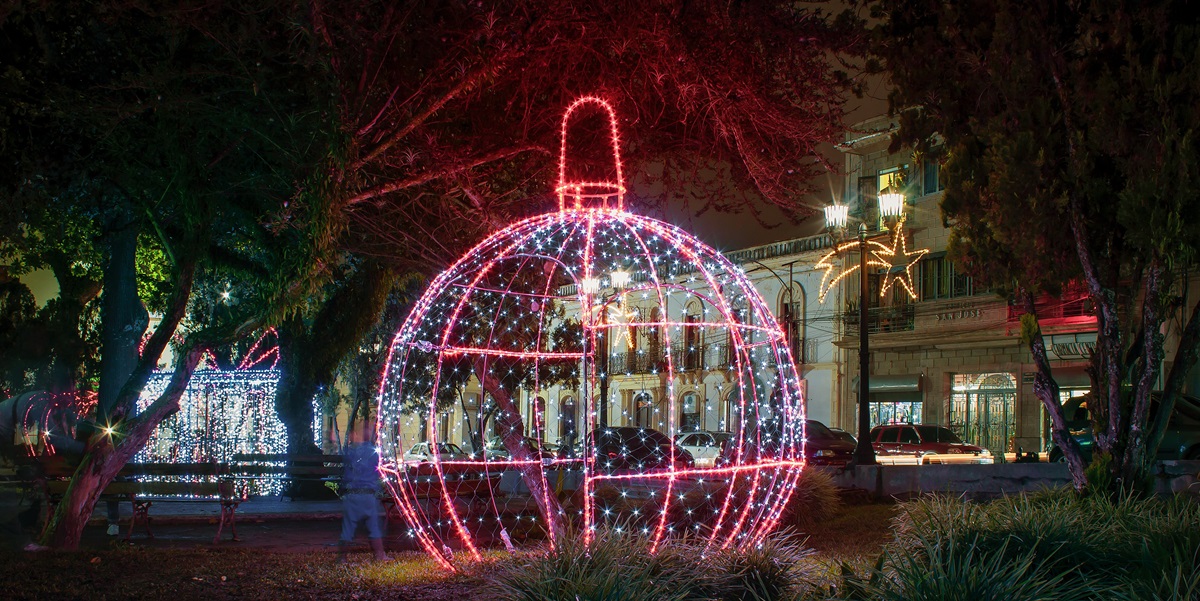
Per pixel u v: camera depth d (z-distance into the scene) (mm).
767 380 30734
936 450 24078
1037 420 29219
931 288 32375
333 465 13375
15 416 13391
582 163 11414
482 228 10750
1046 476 12430
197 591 7695
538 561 6242
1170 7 8930
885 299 33938
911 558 5641
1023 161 9461
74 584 7789
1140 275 9461
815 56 10883
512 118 11266
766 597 6137
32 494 11328
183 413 17344
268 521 13500
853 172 34938
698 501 11719
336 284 16906
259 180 11516
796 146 11211
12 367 20141
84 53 10562
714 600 6082
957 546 6332
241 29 9570
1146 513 7422
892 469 14641
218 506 15258
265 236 12242
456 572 8422
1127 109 8938
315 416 17859
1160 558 5906
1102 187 9367
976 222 10219
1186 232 8633
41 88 10117
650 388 38281
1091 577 6086
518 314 13570
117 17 9609
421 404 22578
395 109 9977
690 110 10969
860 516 12523
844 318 34906
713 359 35469
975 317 30766
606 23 10188
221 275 18516
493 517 13094
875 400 34500
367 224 11203
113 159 11078
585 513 7793
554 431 39625
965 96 10438
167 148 10570
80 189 12047
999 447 30281
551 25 9977
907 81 10586
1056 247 9609
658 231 9008
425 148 10352
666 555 6578
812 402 36438
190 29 10211
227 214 12695
